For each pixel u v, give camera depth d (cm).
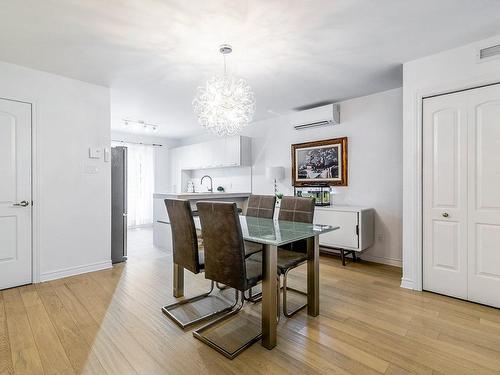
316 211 381
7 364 162
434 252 266
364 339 189
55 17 196
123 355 171
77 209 322
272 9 190
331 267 352
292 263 222
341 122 405
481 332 197
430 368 159
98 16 196
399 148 352
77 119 321
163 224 450
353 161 393
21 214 284
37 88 293
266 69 291
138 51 249
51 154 303
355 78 319
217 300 253
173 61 270
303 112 426
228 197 486
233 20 202
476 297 243
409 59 271
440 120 260
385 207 365
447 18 204
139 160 677
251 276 186
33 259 291
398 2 185
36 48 244
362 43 239
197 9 189
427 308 235
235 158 524
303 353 174
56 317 218
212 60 268
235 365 163
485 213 238
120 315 222
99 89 337
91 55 257
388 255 363
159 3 182
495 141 233
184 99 390
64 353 173
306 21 205
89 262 331
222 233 183
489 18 204
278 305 212
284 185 479
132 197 666
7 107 276
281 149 484
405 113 280
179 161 686
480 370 158
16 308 233
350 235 348
